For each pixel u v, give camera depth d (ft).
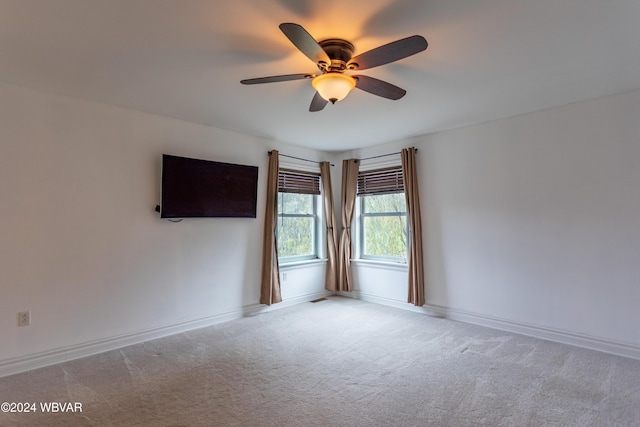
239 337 10.96
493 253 11.73
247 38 6.37
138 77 8.09
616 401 7.04
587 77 8.22
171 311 11.23
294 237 15.66
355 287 16.22
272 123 11.94
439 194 13.12
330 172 16.67
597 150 9.71
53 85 8.58
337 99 6.95
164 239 11.12
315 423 6.38
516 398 7.20
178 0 5.20
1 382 7.95
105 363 9.00
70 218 9.33
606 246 9.57
